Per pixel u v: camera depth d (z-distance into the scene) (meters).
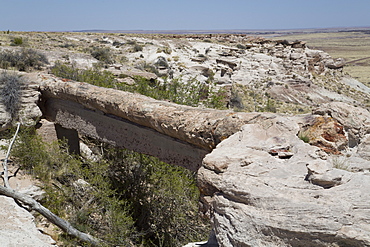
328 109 5.68
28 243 6.52
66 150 12.08
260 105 39.00
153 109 7.79
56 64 24.81
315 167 4.09
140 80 16.47
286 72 53.44
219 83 40.62
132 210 10.74
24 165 10.07
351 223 3.60
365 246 3.47
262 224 3.83
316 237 3.62
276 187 4.05
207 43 67.81
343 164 4.56
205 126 6.39
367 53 183.38
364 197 3.77
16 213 7.42
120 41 60.97
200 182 4.82
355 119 5.45
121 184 11.45
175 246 10.18
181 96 15.64
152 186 11.18
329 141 5.23
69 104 11.02
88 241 7.97
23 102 11.45
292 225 3.69
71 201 9.34
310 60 65.75
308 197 3.86
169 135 7.56
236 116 5.96
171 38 76.00
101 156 12.05
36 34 55.38
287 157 4.62
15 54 24.02
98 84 15.98
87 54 35.81
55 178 10.09
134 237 9.34
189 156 7.27
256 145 4.93
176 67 40.69
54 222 7.78
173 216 10.59
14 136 9.97
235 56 54.09
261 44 71.56
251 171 4.35
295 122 5.40
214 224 4.42
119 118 9.19
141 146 8.54
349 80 69.38
